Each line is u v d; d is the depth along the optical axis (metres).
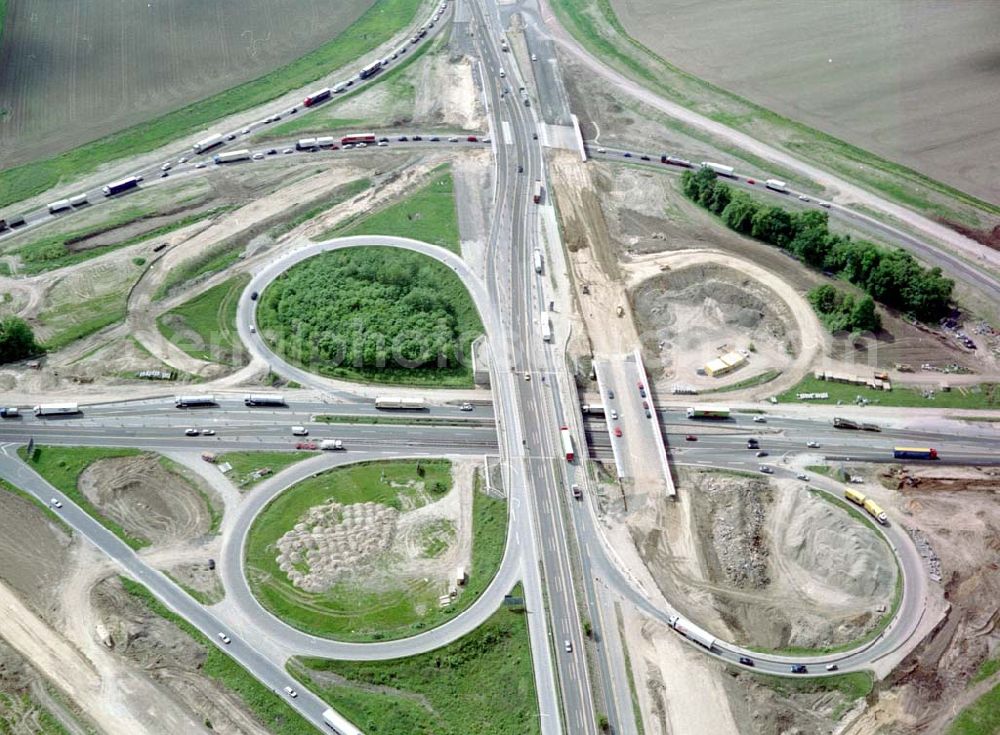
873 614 146.12
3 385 172.75
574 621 143.38
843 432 175.75
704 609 146.75
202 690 132.25
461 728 130.62
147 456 163.50
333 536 152.12
